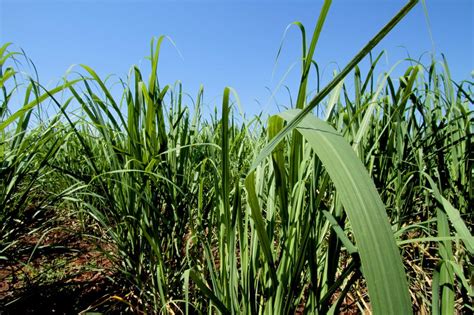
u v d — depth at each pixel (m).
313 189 0.87
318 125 0.53
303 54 0.88
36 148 1.48
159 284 1.31
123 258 1.58
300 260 0.80
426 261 1.59
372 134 1.54
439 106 1.57
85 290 1.69
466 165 1.47
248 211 1.03
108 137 1.50
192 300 1.42
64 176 2.32
